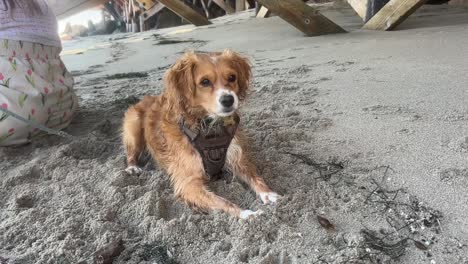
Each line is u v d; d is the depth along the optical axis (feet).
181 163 1.79
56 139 2.37
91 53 6.17
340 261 1.25
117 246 1.40
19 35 2.19
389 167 1.74
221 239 1.42
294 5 4.77
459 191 1.53
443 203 1.48
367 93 2.60
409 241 1.32
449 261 1.23
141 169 2.00
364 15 5.39
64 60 5.69
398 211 1.47
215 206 1.60
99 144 2.27
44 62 2.35
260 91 2.87
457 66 2.91
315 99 2.63
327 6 7.82
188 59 1.81
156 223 1.50
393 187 1.61
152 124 2.07
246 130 2.24
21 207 1.67
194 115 1.80
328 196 1.60
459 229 1.35
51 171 1.95
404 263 1.24
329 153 1.92
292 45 4.53
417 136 1.97
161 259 1.35
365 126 2.15
